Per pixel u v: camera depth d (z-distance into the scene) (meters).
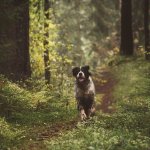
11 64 16.89
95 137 9.63
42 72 20.94
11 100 13.77
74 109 15.00
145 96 16.97
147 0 25.78
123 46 30.88
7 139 10.55
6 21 16.67
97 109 24.41
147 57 27.52
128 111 13.17
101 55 46.44
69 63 21.44
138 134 9.81
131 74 25.66
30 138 11.05
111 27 46.47
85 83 12.71
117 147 8.91
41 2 21.89
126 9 30.36
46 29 21.14
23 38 17.12
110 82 28.14
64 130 11.77
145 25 25.98
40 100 14.74
